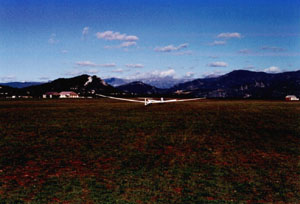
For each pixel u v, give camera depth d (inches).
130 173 831.7
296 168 892.6
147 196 660.7
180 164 931.3
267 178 792.9
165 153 1087.6
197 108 4138.8
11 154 1065.5
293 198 661.3
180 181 763.4
